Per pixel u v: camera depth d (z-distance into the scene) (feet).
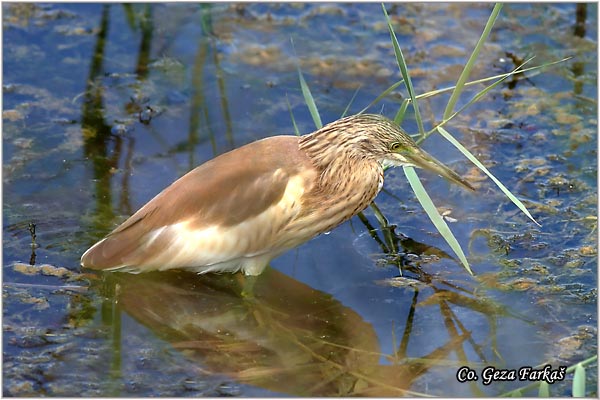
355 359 33.30
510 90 48.62
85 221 38.81
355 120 37.04
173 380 31.53
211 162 36.58
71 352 32.53
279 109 46.57
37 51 49.24
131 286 36.17
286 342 34.14
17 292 35.06
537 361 32.99
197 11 53.36
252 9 53.78
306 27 52.75
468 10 54.34
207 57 50.11
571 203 41.09
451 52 51.03
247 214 35.63
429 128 45.70
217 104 46.70
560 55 50.78
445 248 38.75
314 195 36.58
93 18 52.06
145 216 35.86
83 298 35.22
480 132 45.57
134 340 33.50
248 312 35.70
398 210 41.01
